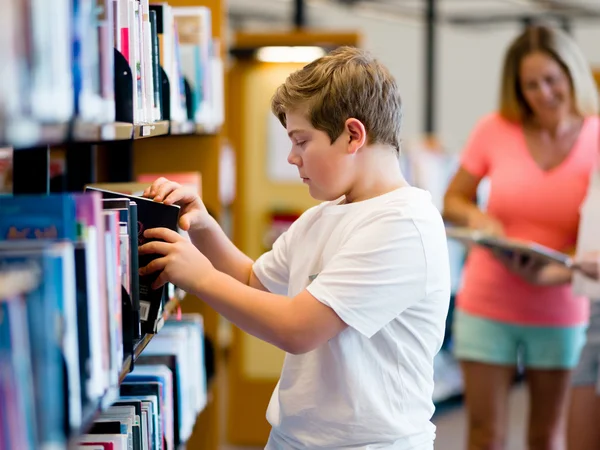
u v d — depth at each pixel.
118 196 1.72
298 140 1.70
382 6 8.66
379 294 1.61
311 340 1.59
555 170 3.03
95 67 1.28
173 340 2.25
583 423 3.05
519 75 3.03
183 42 2.49
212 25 2.91
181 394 2.20
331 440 1.71
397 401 1.70
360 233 1.65
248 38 4.46
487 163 3.21
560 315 3.02
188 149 2.96
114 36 1.52
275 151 4.66
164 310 1.89
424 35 9.52
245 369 4.71
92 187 1.86
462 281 3.22
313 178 1.71
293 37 4.40
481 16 9.57
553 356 3.04
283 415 1.77
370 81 1.69
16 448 0.95
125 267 1.54
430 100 8.92
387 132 1.72
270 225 4.68
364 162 1.72
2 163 1.68
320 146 1.68
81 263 1.19
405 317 1.69
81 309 1.20
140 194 1.90
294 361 1.76
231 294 1.60
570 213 3.02
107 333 1.34
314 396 1.72
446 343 5.42
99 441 1.57
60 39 1.08
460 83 10.45
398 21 10.05
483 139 3.20
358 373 1.68
